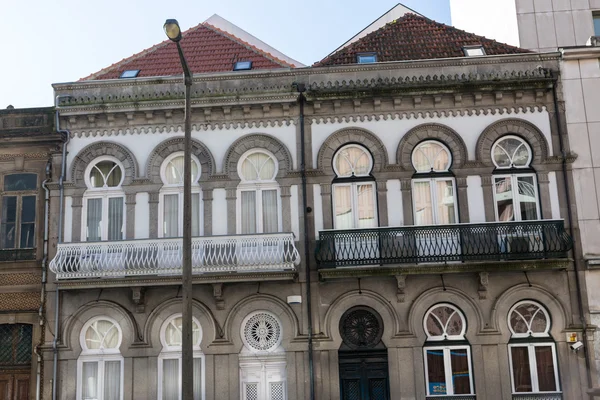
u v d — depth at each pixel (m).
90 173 19.89
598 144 19.34
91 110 19.72
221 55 22.19
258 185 19.48
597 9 23.86
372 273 18.20
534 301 18.56
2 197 19.86
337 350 18.31
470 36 22.00
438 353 18.39
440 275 18.53
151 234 19.23
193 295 18.75
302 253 18.88
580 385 17.95
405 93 19.39
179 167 19.83
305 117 19.66
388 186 19.20
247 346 18.64
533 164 19.27
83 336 18.88
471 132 19.44
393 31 22.38
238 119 19.73
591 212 18.92
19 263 19.23
